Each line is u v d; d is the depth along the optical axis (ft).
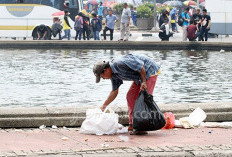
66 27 185.78
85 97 80.64
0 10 197.98
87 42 171.94
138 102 49.39
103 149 43.14
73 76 103.91
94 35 188.24
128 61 49.19
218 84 94.38
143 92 49.44
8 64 125.08
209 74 107.34
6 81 97.60
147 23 278.87
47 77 102.73
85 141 46.75
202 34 179.73
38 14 197.77
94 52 157.58
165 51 162.50
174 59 136.36
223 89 88.99
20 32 198.29
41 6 197.57
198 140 47.26
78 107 54.54
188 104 56.80
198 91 86.79
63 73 108.37
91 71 111.14
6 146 44.11
